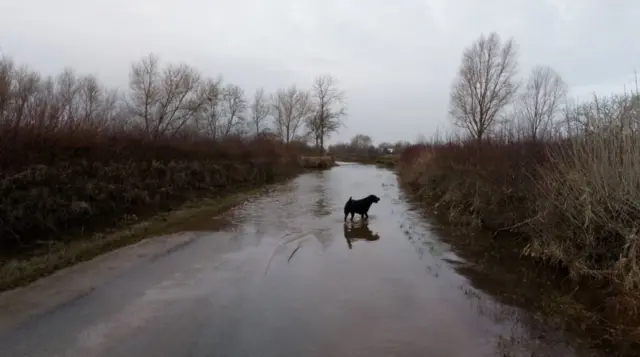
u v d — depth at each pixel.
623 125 6.90
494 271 7.39
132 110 27.28
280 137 50.69
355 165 55.56
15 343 4.59
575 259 6.94
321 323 5.15
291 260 7.98
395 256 8.37
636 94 6.88
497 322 5.28
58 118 12.16
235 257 8.12
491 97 29.08
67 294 6.03
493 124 27.34
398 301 5.93
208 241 9.39
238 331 4.91
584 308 5.74
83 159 11.52
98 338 4.72
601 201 6.84
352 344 4.61
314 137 56.44
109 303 5.72
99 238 9.17
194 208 13.65
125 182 12.20
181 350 4.45
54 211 9.08
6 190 8.52
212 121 36.47
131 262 7.65
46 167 9.87
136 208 11.80
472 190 12.27
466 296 6.18
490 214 10.57
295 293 6.19
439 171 17.22
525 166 10.12
